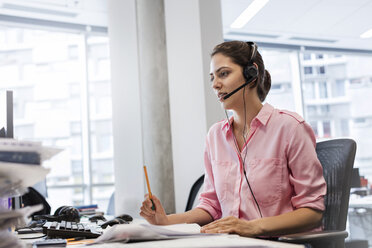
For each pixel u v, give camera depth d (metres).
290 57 6.54
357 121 7.26
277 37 5.97
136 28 3.21
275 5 4.84
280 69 6.53
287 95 6.52
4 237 0.65
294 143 1.22
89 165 5.36
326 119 7.19
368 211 3.56
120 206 3.27
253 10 4.97
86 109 5.37
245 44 1.34
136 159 3.15
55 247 0.86
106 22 5.09
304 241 0.89
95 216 1.79
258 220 1.02
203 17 2.83
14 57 8.12
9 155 0.64
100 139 8.31
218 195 1.36
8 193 0.70
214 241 0.74
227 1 4.64
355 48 6.63
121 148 3.31
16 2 4.42
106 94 7.61
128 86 3.27
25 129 8.23
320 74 7.18
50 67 8.20
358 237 3.56
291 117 1.27
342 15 5.23
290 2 4.78
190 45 2.86
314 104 7.16
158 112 3.11
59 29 5.09
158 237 0.80
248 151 1.31
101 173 8.30
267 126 1.29
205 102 2.75
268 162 1.25
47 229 1.06
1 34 8.06
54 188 5.41
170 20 3.01
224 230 0.95
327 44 6.36
